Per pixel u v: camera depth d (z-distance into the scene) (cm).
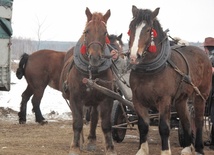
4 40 1200
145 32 750
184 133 903
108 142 844
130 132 1263
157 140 1145
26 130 1244
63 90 898
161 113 777
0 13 1190
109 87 838
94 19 804
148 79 775
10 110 1562
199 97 933
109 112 841
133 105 828
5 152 890
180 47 930
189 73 853
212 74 990
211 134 1032
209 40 1059
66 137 1132
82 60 811
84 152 923
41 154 891
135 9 775
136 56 734
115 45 1012
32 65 1379
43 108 1688
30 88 1401
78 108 824
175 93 812
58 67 1363
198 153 919
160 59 770
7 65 1210
